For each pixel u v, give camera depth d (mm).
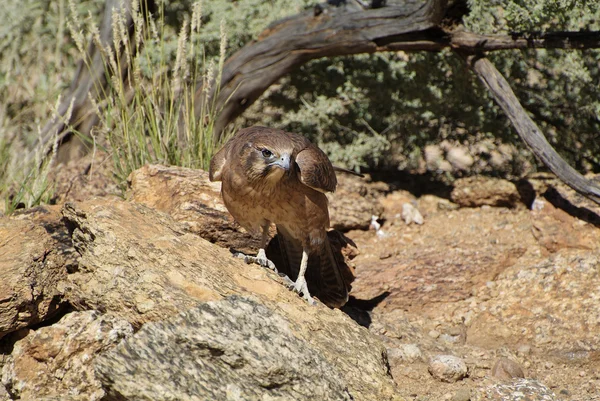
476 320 10875
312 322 8602
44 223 9531
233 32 14961
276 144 8773
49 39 17359
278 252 10711
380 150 14867
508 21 13398
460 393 8570
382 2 13852
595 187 12047
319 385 7262
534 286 11039
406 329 10625
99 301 8461
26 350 8203
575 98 14273
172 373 7012
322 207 9445
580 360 9914
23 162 13344
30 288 8516
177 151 11945
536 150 12445
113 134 12352
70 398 7566
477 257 11609
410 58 14594
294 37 13922
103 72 14656
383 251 12305
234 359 7211
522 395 8555
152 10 15102
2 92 16750
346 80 15219
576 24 13242
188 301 8117
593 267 11055
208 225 10086
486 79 12859
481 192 13523
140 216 9469
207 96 12008
